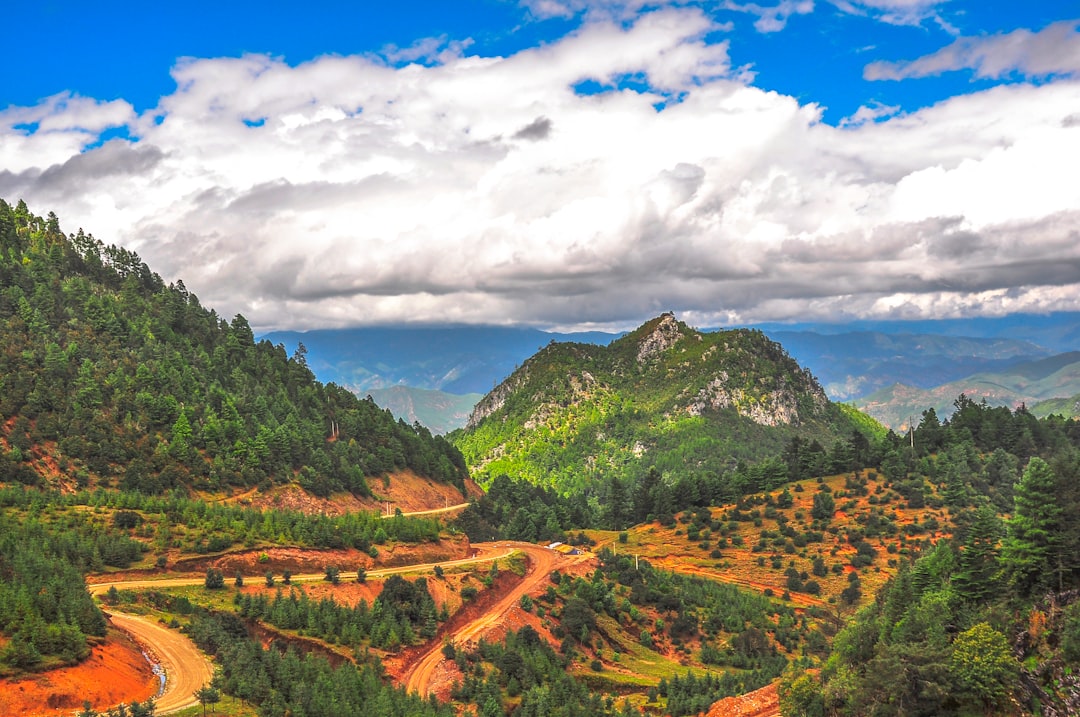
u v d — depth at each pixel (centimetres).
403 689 12319
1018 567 10900
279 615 14075
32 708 9406
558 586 18888
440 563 19562
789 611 19450
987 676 9450
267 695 10806
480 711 12675
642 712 13550
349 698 11231
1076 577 10506
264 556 16850
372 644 14300
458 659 14238
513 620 16588
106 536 15775
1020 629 10212
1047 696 9131
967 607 11006
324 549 18012
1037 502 10950
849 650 11994
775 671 15225
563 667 15425
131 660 11319
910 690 9975
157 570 15575
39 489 19088
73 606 11175
